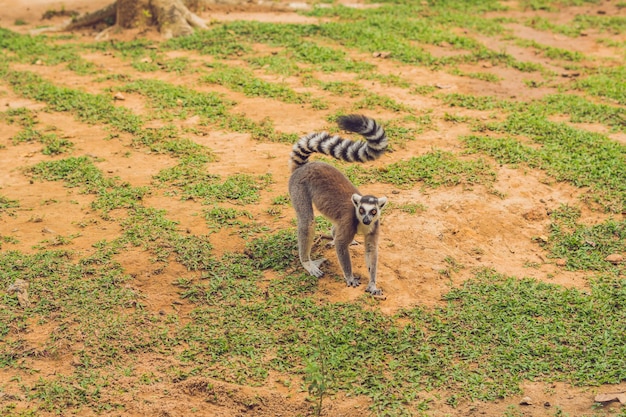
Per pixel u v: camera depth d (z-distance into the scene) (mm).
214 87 19438
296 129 16891
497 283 11258
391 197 13562
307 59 21438
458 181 14031
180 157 15492
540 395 8906
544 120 17234
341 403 8797
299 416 8555
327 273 11328
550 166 14812
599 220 13188
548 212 13375
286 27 23953
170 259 11586
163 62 21297
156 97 18641
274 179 14422
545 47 23594
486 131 16750
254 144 16156
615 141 16156
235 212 12992
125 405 8664
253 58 21531
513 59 22188
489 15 28234
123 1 24234
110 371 9281
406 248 11969
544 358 9625
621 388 8961
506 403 8789
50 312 10297
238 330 10078
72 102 18234
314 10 27312
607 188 14055
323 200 10906
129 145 16156
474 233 12602
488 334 10055
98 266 11359
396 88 19500
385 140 10859
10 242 12094
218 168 14953
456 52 22688
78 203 13547
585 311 10516
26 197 13758
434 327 10180
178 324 10180
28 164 15234
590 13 28953
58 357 9492
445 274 11383
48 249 11883
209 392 8859
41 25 26703
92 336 9820
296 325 10156
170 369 9320
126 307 10430
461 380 9195
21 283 10797
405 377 9242
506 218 13047
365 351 9719
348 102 18406
